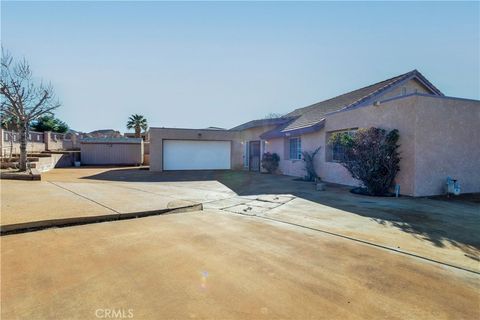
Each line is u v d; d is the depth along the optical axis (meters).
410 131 8.92
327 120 12.99
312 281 3.08
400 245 4.32
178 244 4.20
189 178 14.73
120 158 26.33
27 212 5.45
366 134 9.48
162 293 2.75
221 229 5.09
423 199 8.39
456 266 3.57
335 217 6.11
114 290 2.79
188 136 20.17
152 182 12.76
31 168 14.30
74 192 8.25
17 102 13.38
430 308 2.59
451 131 9.32
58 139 26.80
